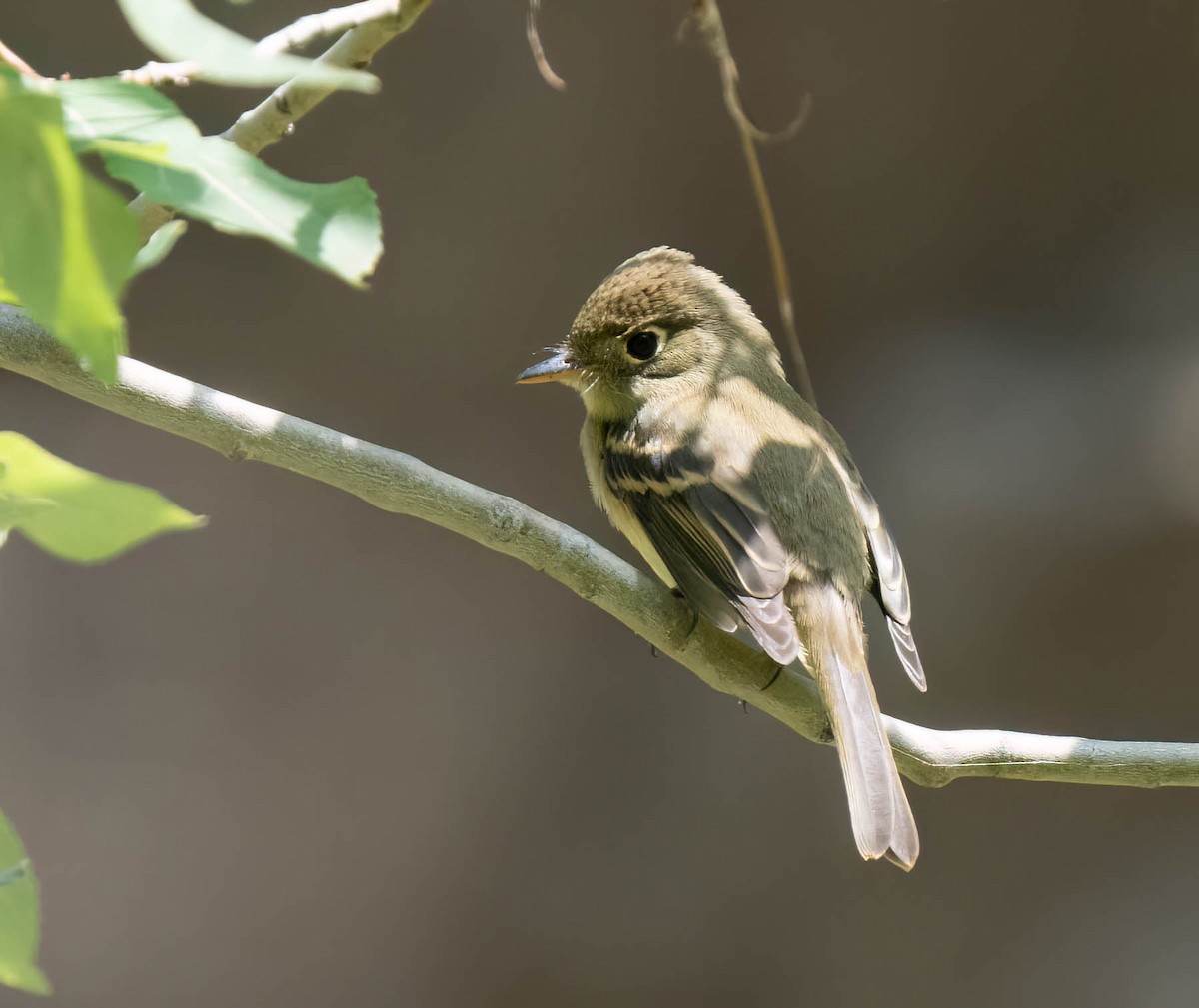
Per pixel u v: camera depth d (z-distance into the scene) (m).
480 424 13.20
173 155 2.35
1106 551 12.65
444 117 12.80
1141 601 12.59
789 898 12.39
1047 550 12.72
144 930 11.80
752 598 6.20
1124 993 12.08
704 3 6.44
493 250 13.01
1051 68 12.98
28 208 2.09
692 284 7.29
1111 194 13.27
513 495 13.23
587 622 12.84
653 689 12.77
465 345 13.11
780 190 13.17
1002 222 13.34
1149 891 12.26
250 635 12.51
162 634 12.34
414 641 12.72
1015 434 12.99
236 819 12.14
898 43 12.87
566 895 12.38
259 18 11.95
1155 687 12.53
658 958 12.30
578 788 12.59
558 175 12.96
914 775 5.88
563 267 13.12
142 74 3.80
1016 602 12.68
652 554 7.04
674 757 12.65
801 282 13.42
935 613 12.74
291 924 12.07
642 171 13.02
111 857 11.84
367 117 12.72
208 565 12.55
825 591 6.40
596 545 5.79
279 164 12.75
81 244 2.09
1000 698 12.66
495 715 12.65
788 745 12.59
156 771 12.05
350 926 12.12
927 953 12.30
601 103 12.86
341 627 12.65
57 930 11.66
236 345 12.93
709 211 13.21
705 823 12.50
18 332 5.08
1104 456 12.81
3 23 12.02
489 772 12.52
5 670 11.93
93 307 2.10
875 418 13.38
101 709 12.08
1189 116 13.06
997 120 13.13
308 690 12.48
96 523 2.67
